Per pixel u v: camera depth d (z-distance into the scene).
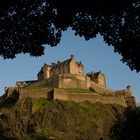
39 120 144.38
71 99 160.12
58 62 188.00
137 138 71.69
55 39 21.11
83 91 167.12
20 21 20.66
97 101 165.50
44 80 175.75
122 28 20.20
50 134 136.50
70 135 139.88
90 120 150.25
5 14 20.20
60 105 152.38
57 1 19.20
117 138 76.94
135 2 19.05
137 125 72.25
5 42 21.17
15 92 174.38
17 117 147.38
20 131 139.50
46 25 20.69
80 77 174.38
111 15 19.84
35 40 21.14
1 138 74.88
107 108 162.88
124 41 20.42
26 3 20.05
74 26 20.41
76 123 146.50
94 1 18.86
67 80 169.38
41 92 161.12
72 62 182.25
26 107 154.25
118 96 175.12
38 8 20.38
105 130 146.62
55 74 183.62
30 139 124.50
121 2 18.81
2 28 20.73
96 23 20.34
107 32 20.48
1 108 166.62
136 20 19.81
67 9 19.52
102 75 192.25
